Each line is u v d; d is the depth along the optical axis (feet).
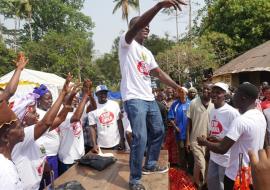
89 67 124.57
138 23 10.72
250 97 12.36
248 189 10.91
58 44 118.62
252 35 78.23
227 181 12.81
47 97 15.98
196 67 77.25
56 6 164.76
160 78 13.35
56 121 13.52
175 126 25.91
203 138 13.09
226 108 15.62
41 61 116.78
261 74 61.98
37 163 11.34
